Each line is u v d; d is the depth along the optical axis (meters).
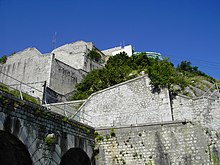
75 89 34.91
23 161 11.75
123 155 16.39
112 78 30.41
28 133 11.36
